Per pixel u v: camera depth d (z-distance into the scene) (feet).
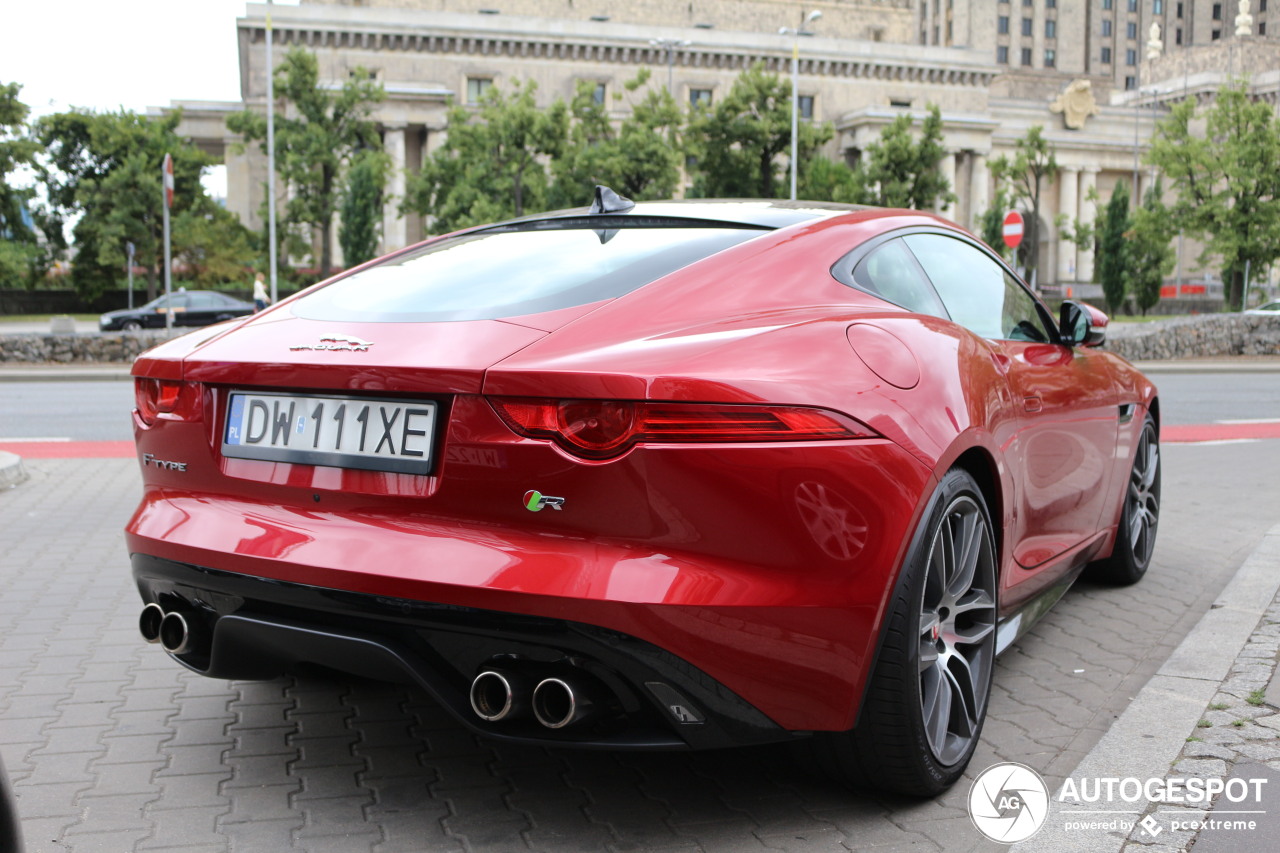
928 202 169.99
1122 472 13.23
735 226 9.02
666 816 7.88
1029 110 288.51
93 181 183.73
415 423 7.13
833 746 7.68
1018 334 11.06
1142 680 10.77
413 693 10.71
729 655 6.66
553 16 273.75
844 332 7.69
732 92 158.61
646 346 6.98
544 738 6.86
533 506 6.70
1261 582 14.06
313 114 164.35
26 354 64.54
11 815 4.71
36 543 17.71
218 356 8.07
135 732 9.61
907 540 7.27
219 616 7.84
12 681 10.99
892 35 305.94
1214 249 134.72
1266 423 37.11
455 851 7.36
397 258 10.16
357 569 6.89
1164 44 419.95
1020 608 10.30
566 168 145.18
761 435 6.71
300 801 8.17
